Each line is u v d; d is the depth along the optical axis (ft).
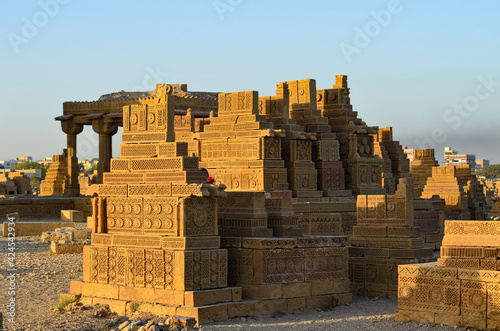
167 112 49.85
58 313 48.24
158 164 48.83
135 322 40.86
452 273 43.09
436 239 79.25
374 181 86.89
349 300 52.65
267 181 72.90
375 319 45.88
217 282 47.50
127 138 51.70
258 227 50.29
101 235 51.06
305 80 83.10
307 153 78.54
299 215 68.95
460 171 148.46
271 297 48.49
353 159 84.79
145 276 48.03
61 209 137.39
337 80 88.89
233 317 46.50
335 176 82.12
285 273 49.39
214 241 47.88
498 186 247.29
